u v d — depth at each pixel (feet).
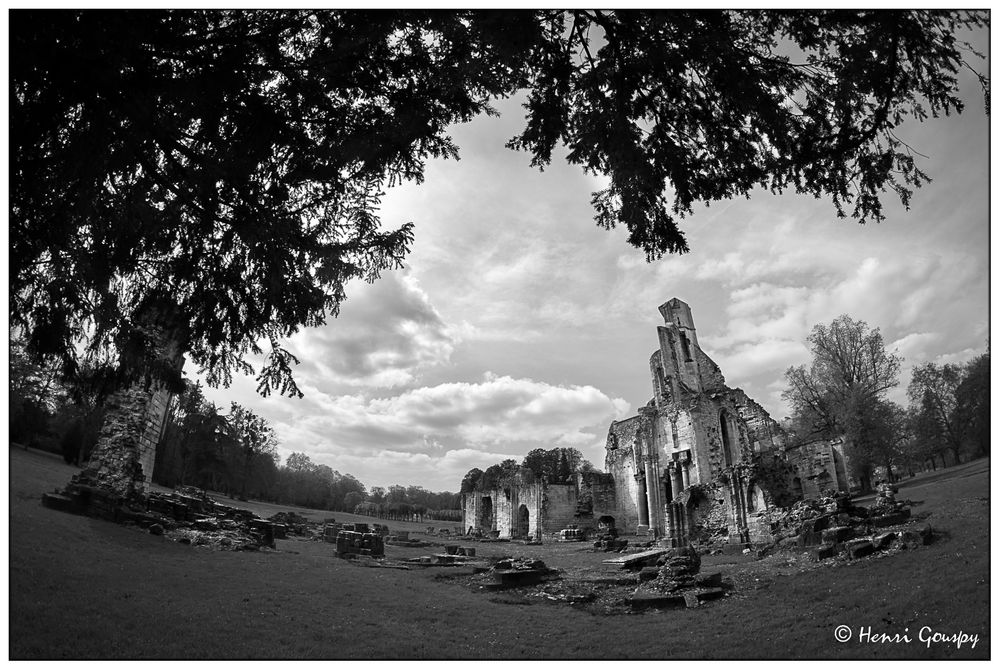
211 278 23.66
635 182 24.91
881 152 24.27
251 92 20.22
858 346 157.48
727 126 25.04
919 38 20.92
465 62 21.80
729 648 37.65
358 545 87.81
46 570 42.09
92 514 67.10
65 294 22.11
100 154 19.57
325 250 23.70
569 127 25.94
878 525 77.10
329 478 517.96
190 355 24.66
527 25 20.01
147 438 82.17
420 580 68.69
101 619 34.01
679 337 194.59
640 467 181.37
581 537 183.32
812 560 68.49
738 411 177.37
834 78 22.80
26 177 18.84
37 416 25.25
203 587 48.21
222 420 232.94
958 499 80.69
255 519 87.56
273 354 24.72
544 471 306.76
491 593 63.05
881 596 45.68
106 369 23.90
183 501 89.20
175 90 19.21
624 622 49.21
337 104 22.41
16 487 76.43
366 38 19.90
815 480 153.07
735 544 111.55
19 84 18.39
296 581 57.52
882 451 140.97
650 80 23.80
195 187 21.71
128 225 22.02
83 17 17.01
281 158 21.71
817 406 166.61
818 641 36.76
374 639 39.45
